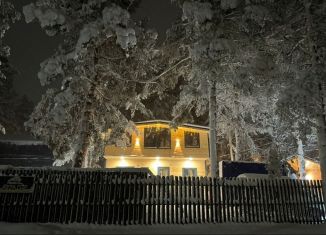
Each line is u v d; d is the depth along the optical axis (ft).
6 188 36.14
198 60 55.11
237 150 92.58
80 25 53.42
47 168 37.47
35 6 50.21
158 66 71.41
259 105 73.72
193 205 38.50
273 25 57.06
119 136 70.18
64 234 31.17
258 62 56.08
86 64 53.42
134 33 51.72
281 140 75.25
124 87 63.62
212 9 57.52
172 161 102.89
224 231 34.40
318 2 51.13
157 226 35.76
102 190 37.24
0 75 71.92
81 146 52.54
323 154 45.09
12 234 30.22
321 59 47.06
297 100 44.11
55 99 48.96
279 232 34.73
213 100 63.52
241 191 40.65
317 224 40.96
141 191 37.60
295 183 43.06
